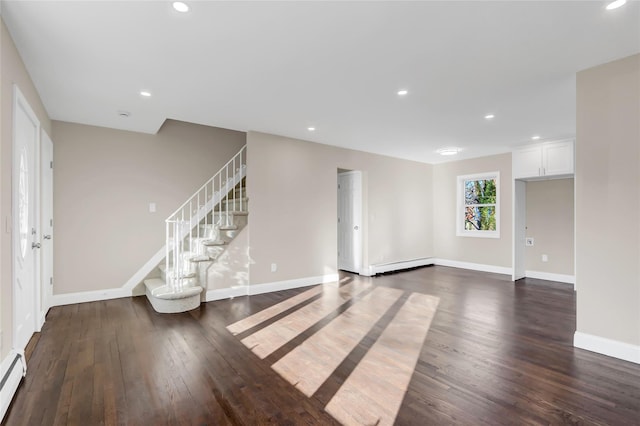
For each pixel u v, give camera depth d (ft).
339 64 8.79
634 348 8.38
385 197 21.54
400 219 22.44
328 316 12.28
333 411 6.44
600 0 6.14
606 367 8.18
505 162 20.75
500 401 6.76
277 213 16.37
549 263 18.99
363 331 10.75
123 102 11.56
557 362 8.48
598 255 8.96
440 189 24.32
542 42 7.70
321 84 10.10
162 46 7.84
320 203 18.04
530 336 10.29
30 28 7.02
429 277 19.74
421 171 23.94
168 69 9.05
